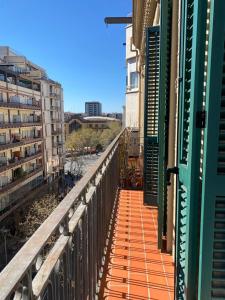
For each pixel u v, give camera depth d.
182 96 1.67
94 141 55.78
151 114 4.21
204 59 1.36
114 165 4.78
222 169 1.36
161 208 3.08
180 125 1.75
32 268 0.96
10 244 23.39
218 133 1.34
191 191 1.49
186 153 1.64
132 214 4.49
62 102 44.34
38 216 24.36
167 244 3.32
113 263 3.15
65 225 1.44
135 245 3.54
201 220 1.42
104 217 3.29
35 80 34.91
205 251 1.43
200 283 1.46
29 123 32.31
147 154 4.31
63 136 45.06
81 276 1.82
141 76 8.62
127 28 13.25
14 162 28.22
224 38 1.27
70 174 46.47
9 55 38.28
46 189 36.47
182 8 1.70
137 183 6.10
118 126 62.22
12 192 27.34
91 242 2.25
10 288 0.76
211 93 1.31
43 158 36.56
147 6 5.88
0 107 25.73
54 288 1.19
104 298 2.59
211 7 1.27
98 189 2.77
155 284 2.79
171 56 2.77
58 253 1.26
